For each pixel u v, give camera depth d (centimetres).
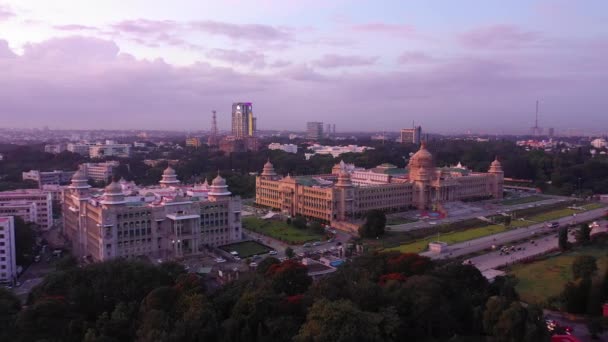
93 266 19125
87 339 14250
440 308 16550
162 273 19150
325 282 17650
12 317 15800
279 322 15212
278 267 19650
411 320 16312
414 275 18412
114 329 15300
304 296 16788
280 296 16838
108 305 17562
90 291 17450
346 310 14375
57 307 15800
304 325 14562
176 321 15238
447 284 18138
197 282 18225
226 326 15150
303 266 19625
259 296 16088
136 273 18525
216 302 17112
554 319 18725
